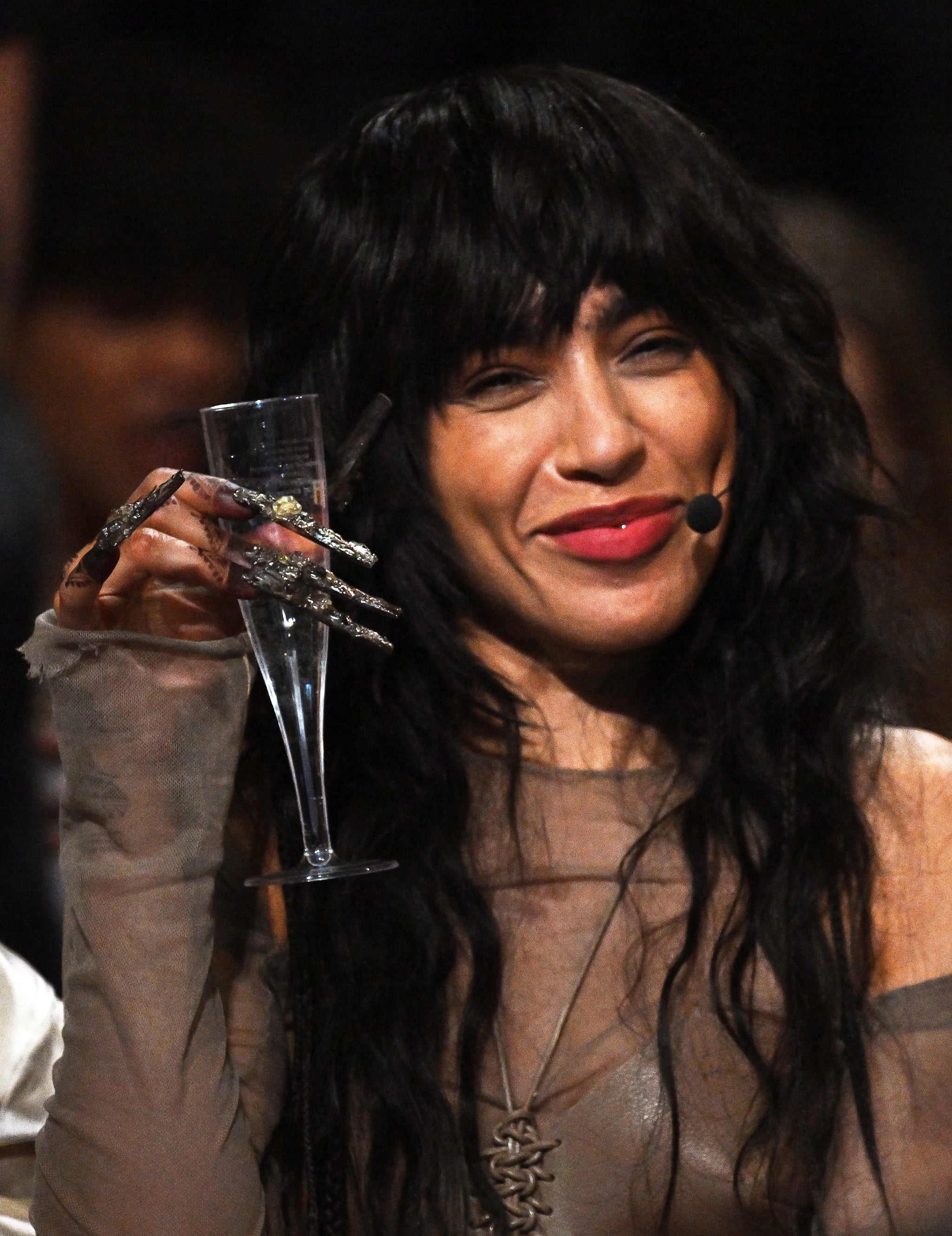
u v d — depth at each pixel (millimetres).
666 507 6219
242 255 9211
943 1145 6020
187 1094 5762
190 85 9500
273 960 6539
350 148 6625
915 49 13070
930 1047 6098
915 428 9555
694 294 6250
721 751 6523
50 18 10398
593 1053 6246
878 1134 6051
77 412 9094
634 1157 6125
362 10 12922
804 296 6746
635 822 6570
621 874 6457
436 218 6227
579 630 6277
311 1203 6195
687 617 6637
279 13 12773
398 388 6426
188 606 6074
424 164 6355
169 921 5848
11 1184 6359
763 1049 6215
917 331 9758
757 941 6266
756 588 6703
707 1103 6172
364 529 6609
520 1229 6082
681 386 6254
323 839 5840
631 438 6070
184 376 9117
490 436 6246
